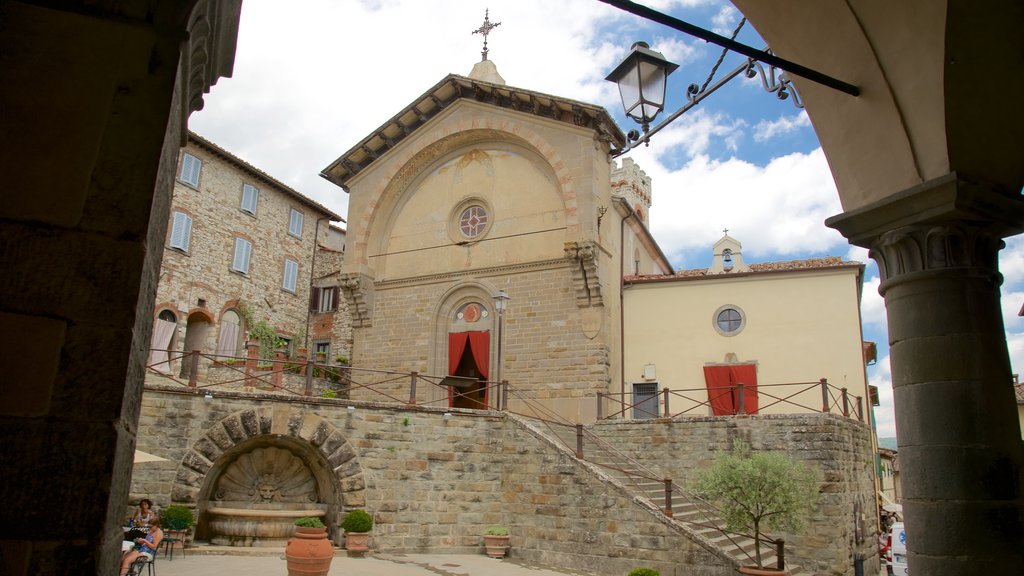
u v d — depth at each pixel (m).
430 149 30.08
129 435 3.01
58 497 2.60
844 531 18.52
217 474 17.70
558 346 25.73
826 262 24.83
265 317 35.88
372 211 30.48
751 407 24.08
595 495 17.72
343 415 18.34
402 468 18.75
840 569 17.83
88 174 2.87
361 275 29.86
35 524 2.56
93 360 2.74
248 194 35.62
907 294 5.39
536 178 27.92
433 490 19.00
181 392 16.66
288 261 38.00
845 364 23.58
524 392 25.83
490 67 34.06
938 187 5.13
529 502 18.95
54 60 2.91
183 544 15.88
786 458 15.30
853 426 20.92
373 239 30.61
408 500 18.62
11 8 2.91
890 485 43.69
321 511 18.42
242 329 34.31
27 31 2.91
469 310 28.22
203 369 31.33
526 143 27.89
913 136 5.31
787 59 6.15
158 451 16.20
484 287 27.73
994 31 4.84
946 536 4.86
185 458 16.36
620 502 17.27
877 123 5.51
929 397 5.12
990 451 4.92
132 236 2.87
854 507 19.91
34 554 2.54
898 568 18.62
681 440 20.77
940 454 5.00
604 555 17.14
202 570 14.13
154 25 3.02
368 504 18.09
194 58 3.77
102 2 3.00
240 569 14.45
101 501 2.64
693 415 22.75
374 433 18.62
